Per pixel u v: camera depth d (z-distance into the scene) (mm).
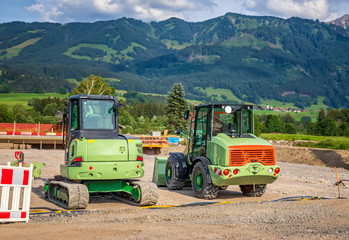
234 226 8078
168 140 45281
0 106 88750
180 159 14984
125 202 11992
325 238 6848
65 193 10773
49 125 53281
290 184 18000
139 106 153625
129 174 11008
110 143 10953
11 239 6781
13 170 8336
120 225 8125
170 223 8375
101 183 11445
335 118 122375
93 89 69562
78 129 11180
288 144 50938
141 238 6918
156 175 16453
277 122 99250
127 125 81688
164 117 96875
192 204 11391
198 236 7105
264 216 9242
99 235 7152
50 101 139875
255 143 12312
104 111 11492
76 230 7598
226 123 13070
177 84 68250
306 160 34750
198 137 14008
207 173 12570
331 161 32656
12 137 41938
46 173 20062
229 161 11984
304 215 9320
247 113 13336
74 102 11578
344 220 8672
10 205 10500
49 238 6891
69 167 10609
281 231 7562
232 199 12930
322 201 11453
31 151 37531
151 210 10281
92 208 10812
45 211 10156
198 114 14047
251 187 13602
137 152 11188
